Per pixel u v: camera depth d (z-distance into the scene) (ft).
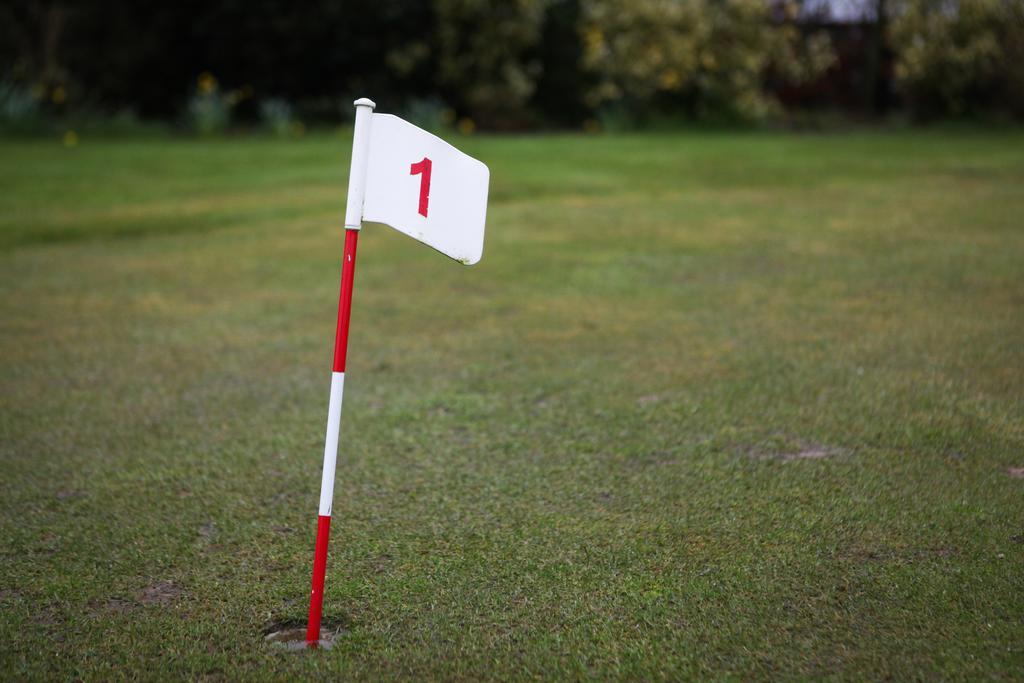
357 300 22.90
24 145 49.21
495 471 13.53
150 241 29.40
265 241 29.35
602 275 24.44
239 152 46.85
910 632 9.46
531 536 11.67
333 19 59.11
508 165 42.16
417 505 12.59
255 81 61.72
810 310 20.61
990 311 19.85
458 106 63.93
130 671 9.27
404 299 22.88
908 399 15.44
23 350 19.39
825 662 9.07
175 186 37.88
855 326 19.33
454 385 17.08
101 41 60.08
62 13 59.11
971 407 15.01
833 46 65.92
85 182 38.27
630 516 12.08
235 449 14.55
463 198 9.64
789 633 9.54
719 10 61.21
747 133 58.39
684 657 9.24
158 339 20.15
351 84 62.85
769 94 66.74
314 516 12.36
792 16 63.00
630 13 59.57
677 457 13.78
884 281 22.58
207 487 13.26
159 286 24.38
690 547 11.27
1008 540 11.07
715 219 30.76
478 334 20.03
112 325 21.13
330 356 18.92
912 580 10.33
